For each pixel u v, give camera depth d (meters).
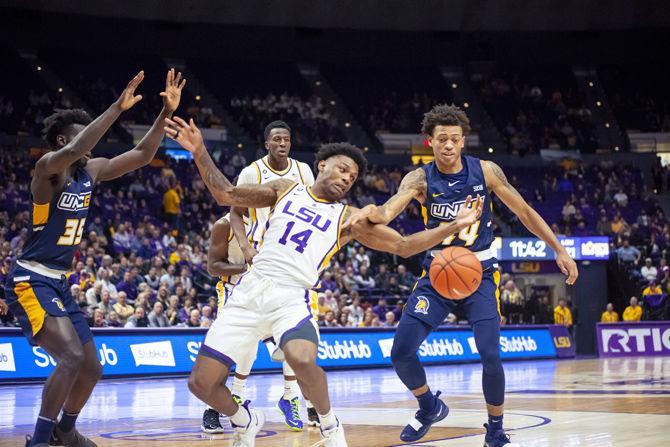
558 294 21.89
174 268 15.55
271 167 6.42
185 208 20.67
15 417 6.92
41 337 4.34
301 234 4.12
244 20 25.80
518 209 4.91
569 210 23.61
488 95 29.12
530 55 29.59
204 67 28.19
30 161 20.92
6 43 25.28
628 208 24.59
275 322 4.02
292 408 6.01
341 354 14.25
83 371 4.53
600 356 19.05
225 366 4.03
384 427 6.02
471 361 16.48
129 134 24.03
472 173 4.86
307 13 25.83
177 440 5.35
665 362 16.12
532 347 17.77
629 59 29.33
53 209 4.39
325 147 4.31
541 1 26.16
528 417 6.46
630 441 4.95
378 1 25.62
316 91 29.22
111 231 17.17
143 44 26.84
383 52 28.98
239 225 5.65
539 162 26.61
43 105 24.38
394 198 4.69
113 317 12.45
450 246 4.81
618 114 28.89
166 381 11.34
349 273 18.66
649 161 27.06
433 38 29.09
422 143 27.83
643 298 20.42
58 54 26.28
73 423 4.64
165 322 13.06
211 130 25.47
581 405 7.43
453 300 4.82
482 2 26.05
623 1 26.28
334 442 4.04
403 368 4.81
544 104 29.02
